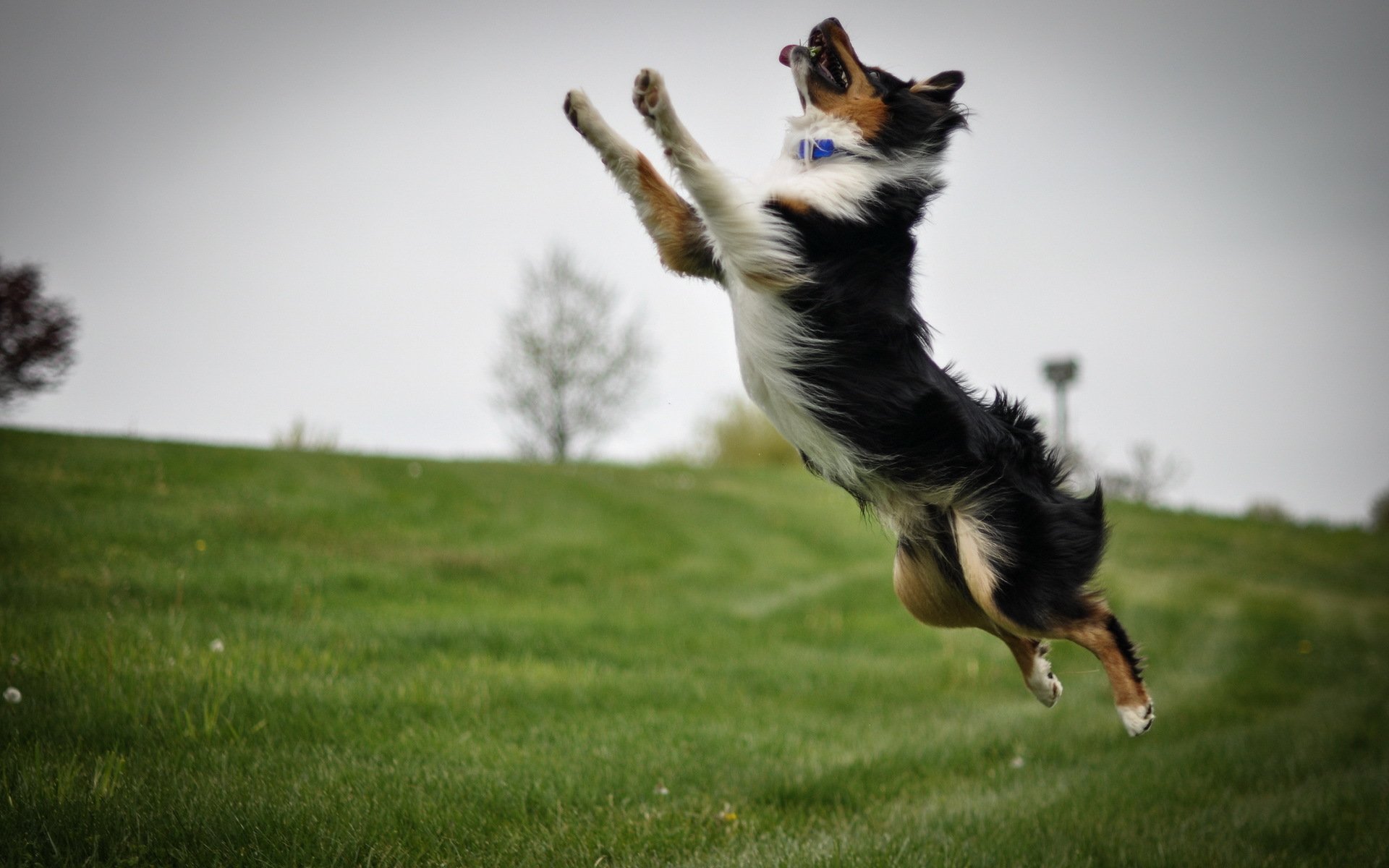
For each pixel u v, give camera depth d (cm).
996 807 492
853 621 1059
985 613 387
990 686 834
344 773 430
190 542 962
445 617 841
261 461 1394
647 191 386
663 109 332
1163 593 1365
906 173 376
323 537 1087
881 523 403
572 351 2570
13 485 1057
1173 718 743
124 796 368
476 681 629
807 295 355
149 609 707
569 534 1322
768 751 560
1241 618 1223
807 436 378
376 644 696
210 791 385
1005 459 378
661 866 385
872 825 462
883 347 359
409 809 398
